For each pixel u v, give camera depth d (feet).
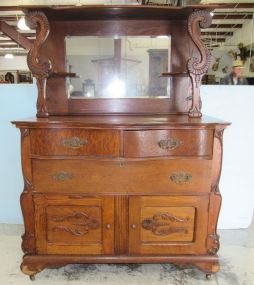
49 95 5.76
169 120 4.66
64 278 4.81
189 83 5.78
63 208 4.53
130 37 5.73
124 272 4.99
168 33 5.70
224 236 6.31
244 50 11.71
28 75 21.83
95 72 5.80
